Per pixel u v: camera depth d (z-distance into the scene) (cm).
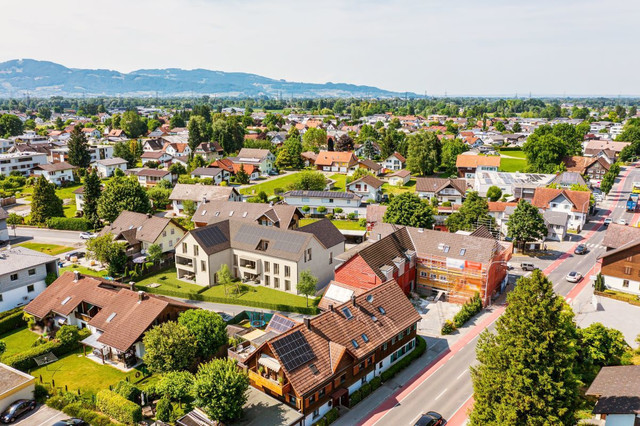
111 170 17488
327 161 18675
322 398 4506
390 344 5375
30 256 7375
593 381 4366
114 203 10625
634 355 5238
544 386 3456
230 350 5241
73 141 17500
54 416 4394
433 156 17200
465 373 5297
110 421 4256
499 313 6794
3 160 16662
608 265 7512
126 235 8506
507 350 3609
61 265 8625
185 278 8100
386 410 4672
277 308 6869
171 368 4734
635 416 3728
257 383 4672
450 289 7244
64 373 5131
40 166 15812
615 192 15012
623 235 8256
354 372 4862
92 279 6309
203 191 12219
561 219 10294
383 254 6969
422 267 7462
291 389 4378
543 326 3550
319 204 12569
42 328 6278
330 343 4775
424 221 9112
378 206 10394
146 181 15825
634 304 6906
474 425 3709
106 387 4856
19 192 14738
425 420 4316
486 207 10175
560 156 17038
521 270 8612
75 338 5684
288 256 7400
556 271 8488
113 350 5428
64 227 11081
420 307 7031
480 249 7100
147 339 4819
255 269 7831
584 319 6444
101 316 5597
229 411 4031
